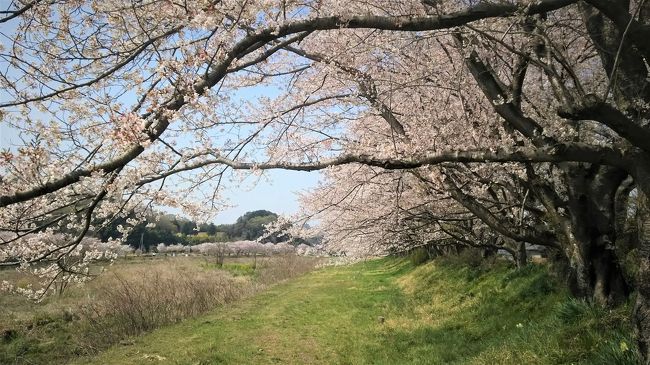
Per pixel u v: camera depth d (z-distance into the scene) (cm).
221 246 4078
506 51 757
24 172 371
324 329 1230
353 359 962
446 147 692
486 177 805
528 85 890
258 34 409
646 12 497
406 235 1192
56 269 643
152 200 495
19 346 1223
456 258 1691
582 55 841
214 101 429
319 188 1095
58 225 544
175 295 1521
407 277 2052
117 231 645
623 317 574
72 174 366
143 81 423
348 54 710
